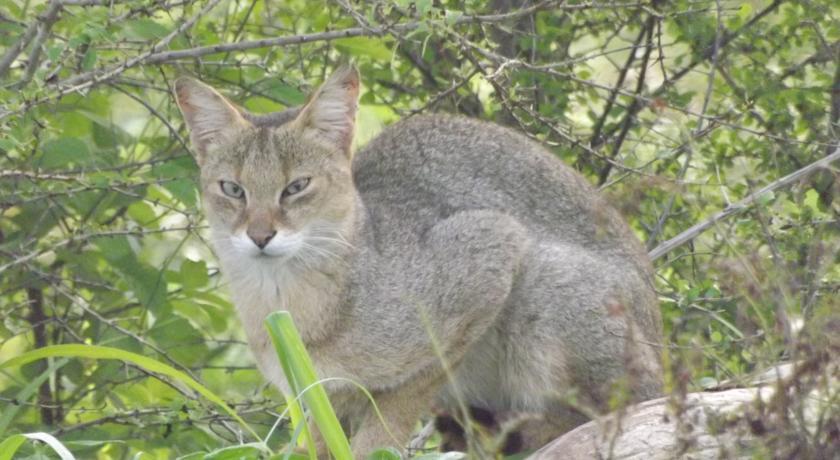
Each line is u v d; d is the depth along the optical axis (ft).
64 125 42.73
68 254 41.45
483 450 29.07
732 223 33.96
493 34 43.70
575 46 50.16
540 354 33.40
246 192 32.55
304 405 32.35
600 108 48.70
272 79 41.11
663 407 27.40
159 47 34.99
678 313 35.76
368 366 32.55
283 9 44.47
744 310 25.66
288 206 32.32
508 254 33.12
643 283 34.24
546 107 42.06
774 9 42.32
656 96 39.86
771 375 27.45
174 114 42.98
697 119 40.93
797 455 23.86
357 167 35.53
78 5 35.81
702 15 41.39
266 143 32.63
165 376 39.60
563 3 37.22
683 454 25.09
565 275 33.24
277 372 32.96
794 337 24.66
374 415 33.06
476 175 34.63
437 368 33.09
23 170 38.37
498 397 34.99
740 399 26.96
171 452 39.50
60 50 33.60
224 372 44.50
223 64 39.34
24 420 41.16
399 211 34.04
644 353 32.09
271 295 32.55
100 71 36.11
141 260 41.83
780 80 41.75
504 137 35.45
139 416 38.04
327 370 32.71
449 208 34.14
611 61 43.37
